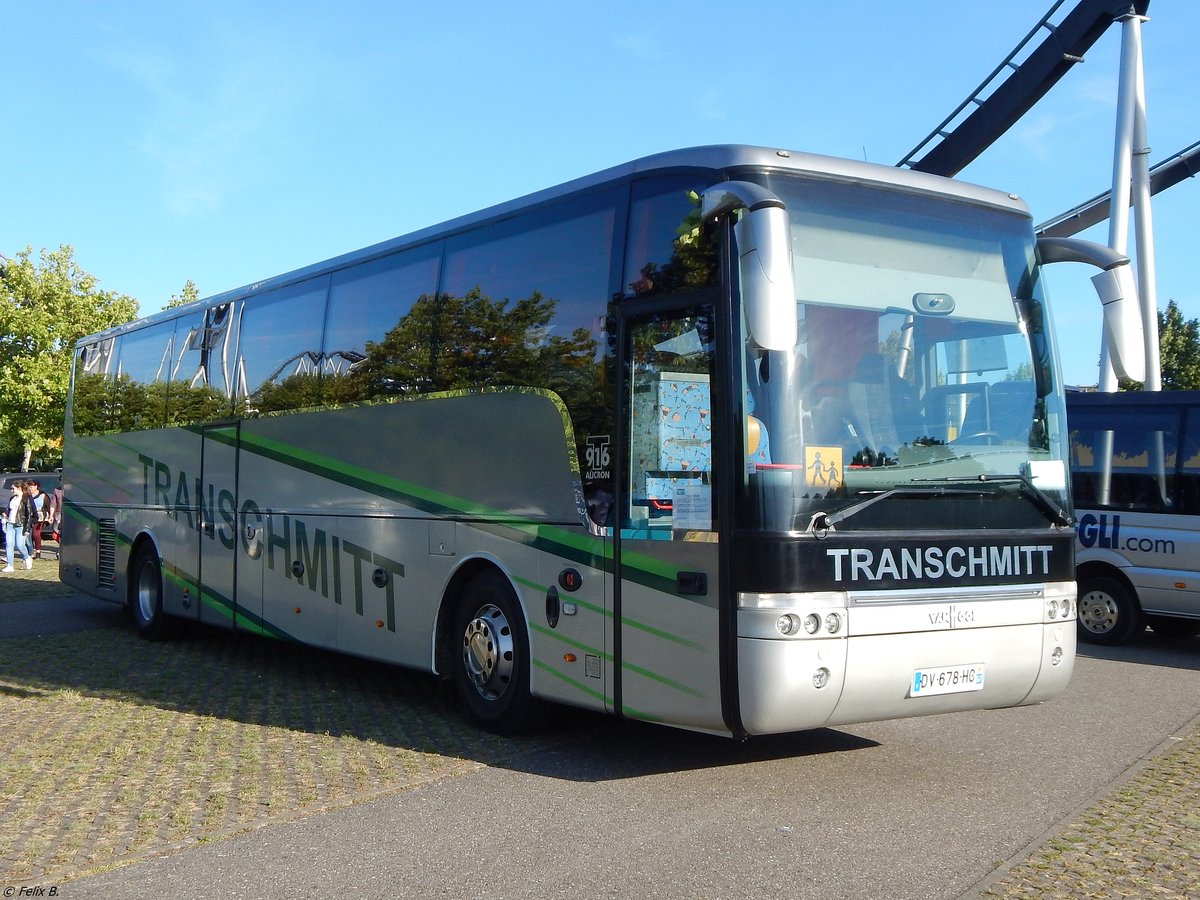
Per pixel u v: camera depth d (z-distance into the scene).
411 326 9.30
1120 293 7.00
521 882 5.12
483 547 8.20
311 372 10.70
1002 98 24.50
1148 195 20.03
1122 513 13.28
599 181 7.53
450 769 7.19
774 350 5.96
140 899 4.95
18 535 25.20
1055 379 7.34
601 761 7.42
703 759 7.47
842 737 8.22
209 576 12.40
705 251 6.57
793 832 5.84
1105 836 5.79
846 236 6.70
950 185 7.25
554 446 7.57
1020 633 6.78
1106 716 9.09
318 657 12.52
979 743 8.04
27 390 35.16
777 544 6.06
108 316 40.00
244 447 11.80
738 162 6.60
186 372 13.23
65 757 7.58
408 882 5.14
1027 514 6.95
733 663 6.14
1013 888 5.00
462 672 8.51
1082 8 22.09
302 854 5.53
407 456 9.17
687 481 6.52
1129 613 13.22
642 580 6.77
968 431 6.85
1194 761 7.51
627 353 7.06
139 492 14.15
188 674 11.21
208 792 6.67
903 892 4.96
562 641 7.39
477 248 8.64
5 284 37.66
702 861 5.39
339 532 10.08
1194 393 12.84
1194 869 5.29
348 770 7.17
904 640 6.34
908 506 6.46
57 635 14.28
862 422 6.45
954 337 6.93
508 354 8.12
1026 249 7.43
